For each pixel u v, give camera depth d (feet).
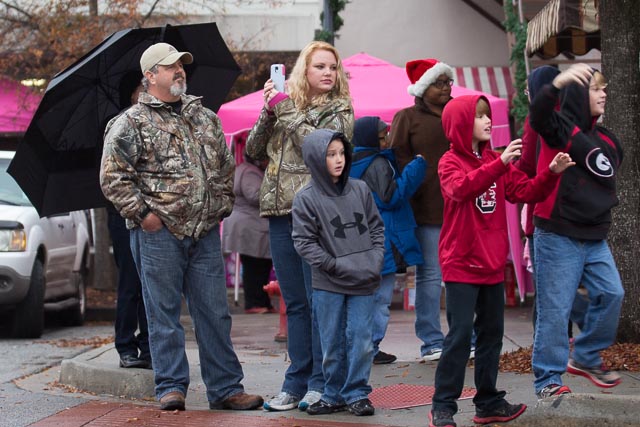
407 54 83.61
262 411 28.55
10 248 51.44
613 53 35.40
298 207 26.89
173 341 28.45
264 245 58.65
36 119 30.14
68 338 54.29
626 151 35.17
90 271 80.28
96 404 30.55
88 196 32.32
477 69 82.28
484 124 24.50
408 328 47.93
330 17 69.36
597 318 25.58
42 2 70.74
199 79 34.73
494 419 25.32
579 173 24.97
